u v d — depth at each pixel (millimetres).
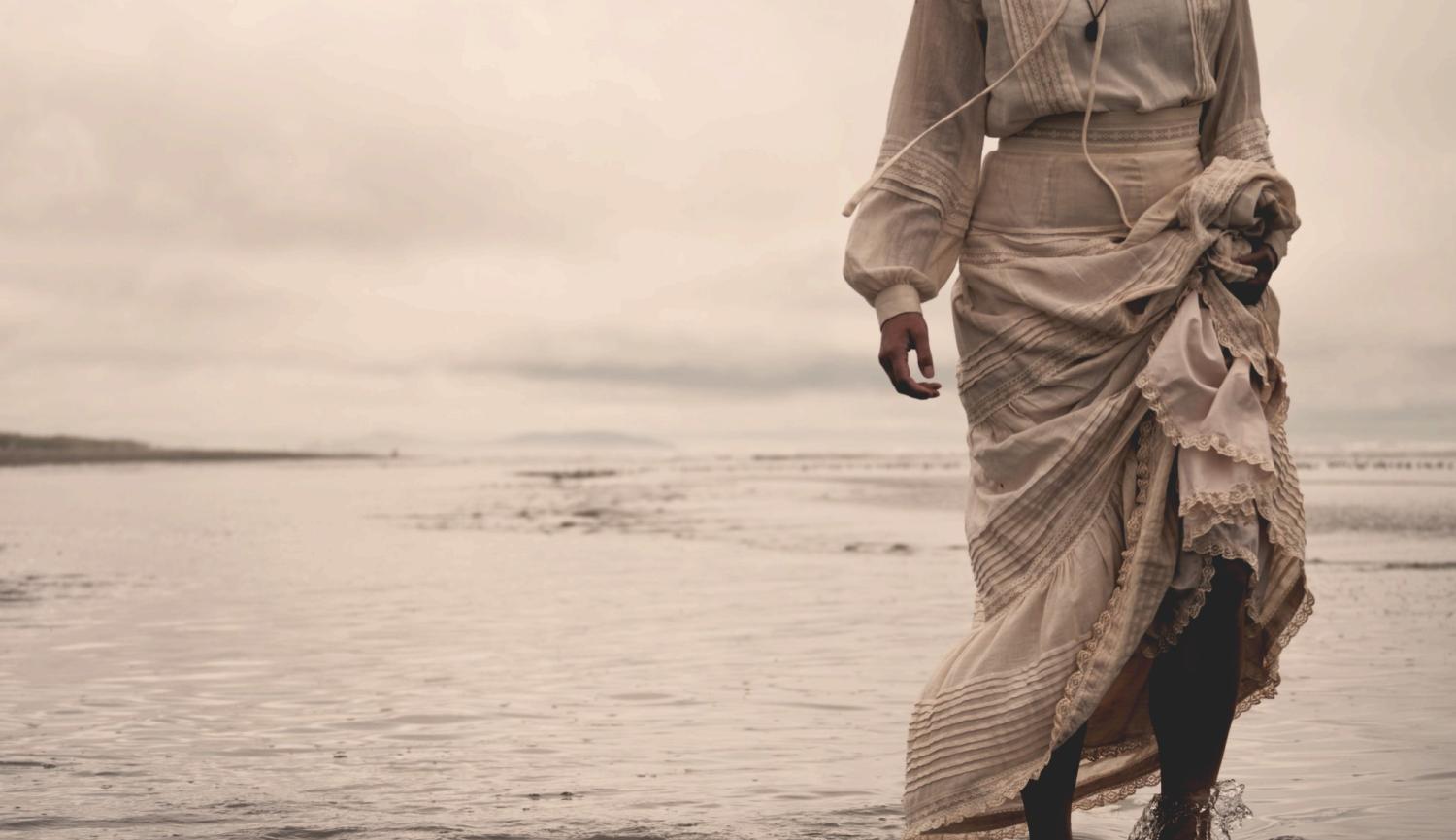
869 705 5008
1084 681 2656
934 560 10078
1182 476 2637
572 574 9641
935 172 2945
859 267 2928
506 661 6098
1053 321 2781
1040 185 2873
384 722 4812
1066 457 2721
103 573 10000
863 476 26500
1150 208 2795
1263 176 2777
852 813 3520
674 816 3504
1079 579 2697
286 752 4352
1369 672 5254
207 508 18625
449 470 37656
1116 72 2832
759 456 50594
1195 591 2662
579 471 35469
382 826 3412
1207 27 2871
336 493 22953
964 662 2748
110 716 4961
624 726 4695
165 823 3465
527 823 3432
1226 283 2771
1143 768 3000
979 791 2684
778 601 7945
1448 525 11438
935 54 2961
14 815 3543
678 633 6848
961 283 2961
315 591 8820
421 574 9797
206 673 5855
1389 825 3225
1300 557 2738
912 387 2926
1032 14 2848
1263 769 3826
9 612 7859
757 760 4164
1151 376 2662
